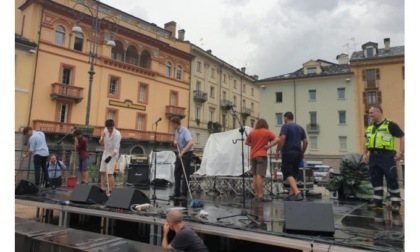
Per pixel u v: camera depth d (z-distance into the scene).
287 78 34.91
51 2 22.34
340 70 34.31
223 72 39.31
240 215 4.03
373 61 31.52
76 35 24.23
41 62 21.97
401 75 30.72
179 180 6.18
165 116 30.56
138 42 28.44
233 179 7.27
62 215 5.09
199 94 34.12
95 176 10.30
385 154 4.40
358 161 5.97
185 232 3.40
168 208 4.58
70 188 8.22
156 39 29.52
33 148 7.24
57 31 23.23
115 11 26.73
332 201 5.78
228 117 39.91
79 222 6.45
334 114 32.88
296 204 3.17
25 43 20.86
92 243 2.99
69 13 23.50
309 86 34.22
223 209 4.62
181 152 5.88
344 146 32.22
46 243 3.07
